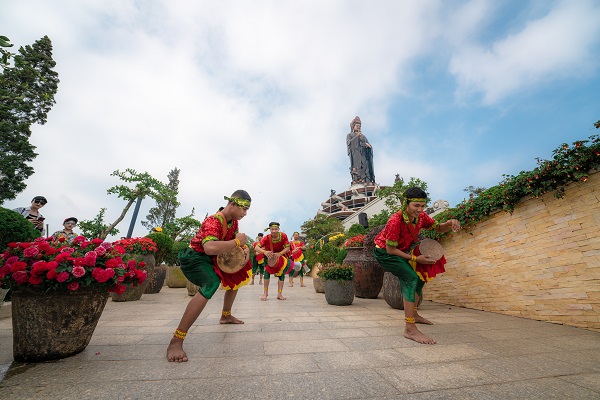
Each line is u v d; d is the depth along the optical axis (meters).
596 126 2.95
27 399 1.48
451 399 1.50
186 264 2.44
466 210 4.66
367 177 74.25
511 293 4.06
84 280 2.16
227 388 1.62
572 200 3.33
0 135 16.69
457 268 5.07
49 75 18.38
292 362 2.05
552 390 1.61
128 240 6.39
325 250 12.23
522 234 3.93
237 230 2.78
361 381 1.72
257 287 9.05
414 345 2.50
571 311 3.31
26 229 3.54
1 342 2.53
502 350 2.36
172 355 2.08
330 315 3.99
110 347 2.41
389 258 2.98
